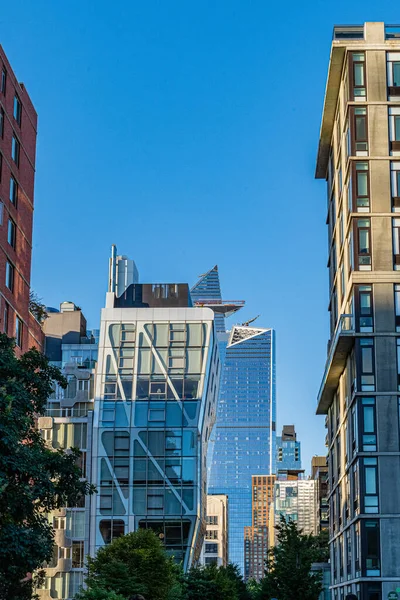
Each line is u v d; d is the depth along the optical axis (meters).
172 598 76.00
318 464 183.88
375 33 74.75
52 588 112.00
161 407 122.69
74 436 121.62
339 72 78.00
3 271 58.28
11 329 59.94
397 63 74.25
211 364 128.25
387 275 69.88
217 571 98.06
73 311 150.00
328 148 90.25
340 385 80.81
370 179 71.88
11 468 36.41
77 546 116.69
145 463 120.50
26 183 65.06
